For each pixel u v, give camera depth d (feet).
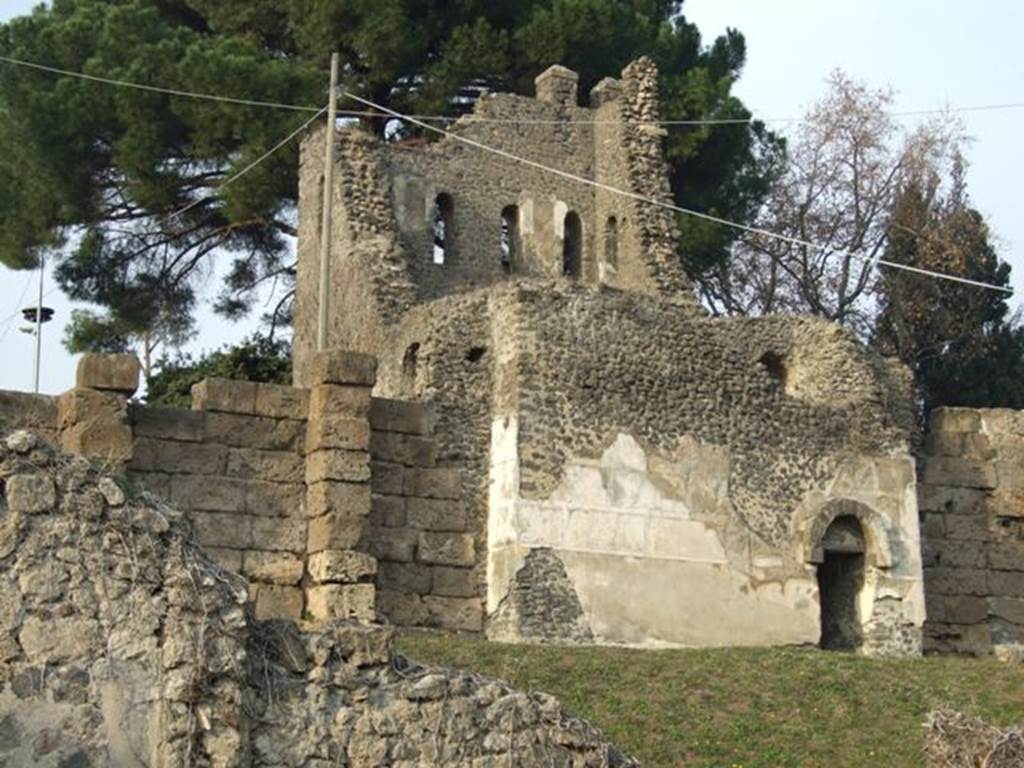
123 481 42.86
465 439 98.22
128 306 159.12
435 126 155.53
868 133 182.70
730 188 171.73
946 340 177.88
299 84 147.84
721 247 168.96
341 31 152.87
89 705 40.96
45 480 41.75
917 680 81.15
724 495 101.04
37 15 152.66
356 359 91.04
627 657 81.25
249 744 42.80
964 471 114.62
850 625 105.09
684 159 162.61
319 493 89.15
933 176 181.47
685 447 100.63
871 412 107.45
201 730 41.70
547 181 145.59
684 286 141.18
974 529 113.91
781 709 75.00
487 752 45.42
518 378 97.35
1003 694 79.92
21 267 153.99
